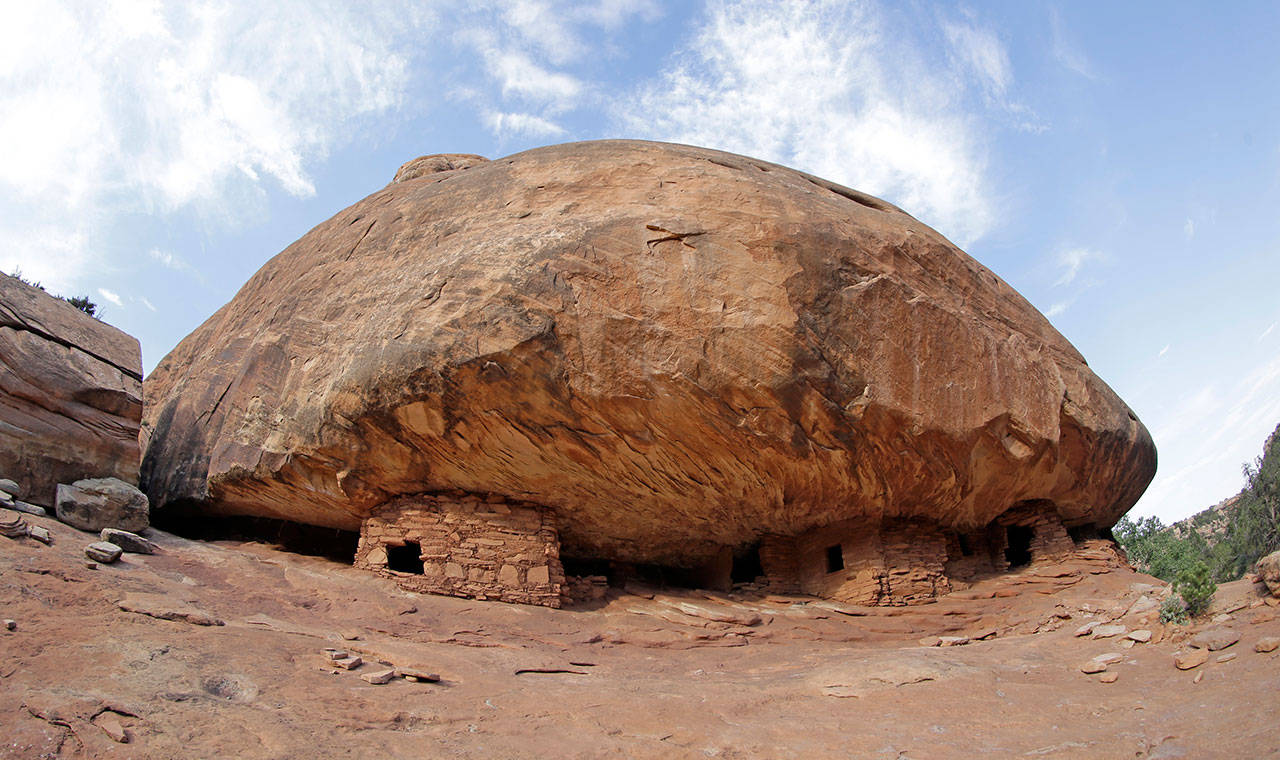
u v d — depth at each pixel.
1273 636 6.60
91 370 9.91
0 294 9.41
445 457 10.09
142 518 9.56
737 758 5.48
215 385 12.02
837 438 9.84
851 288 10.05
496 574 10.05
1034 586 11.30
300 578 9.30
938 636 9.87
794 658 8.86
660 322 9.57
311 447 10.26
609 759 5.27
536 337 9.35
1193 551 18.80
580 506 10.78
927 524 11.52
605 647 9.01
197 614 6.95
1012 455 10.80
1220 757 4.91
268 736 4.87
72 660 5.46
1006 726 6.10
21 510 8.48
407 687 6.30
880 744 5.75
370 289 10.93
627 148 11.41
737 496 10.59
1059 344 12.35
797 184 11.40
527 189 11.04
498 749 5.25
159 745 4.55
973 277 11.61
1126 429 12.54
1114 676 7.05
